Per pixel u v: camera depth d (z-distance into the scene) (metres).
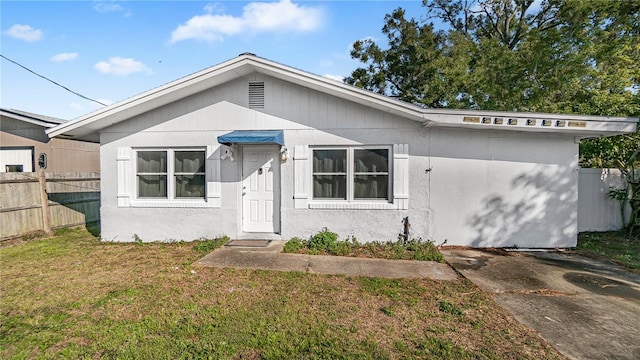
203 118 7.36
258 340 3.13
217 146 7.34
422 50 14.30
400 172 6.98
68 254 6.39
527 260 6.09
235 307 3.92
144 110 7.29
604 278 5.11
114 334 3.27
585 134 6.82
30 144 11.12
